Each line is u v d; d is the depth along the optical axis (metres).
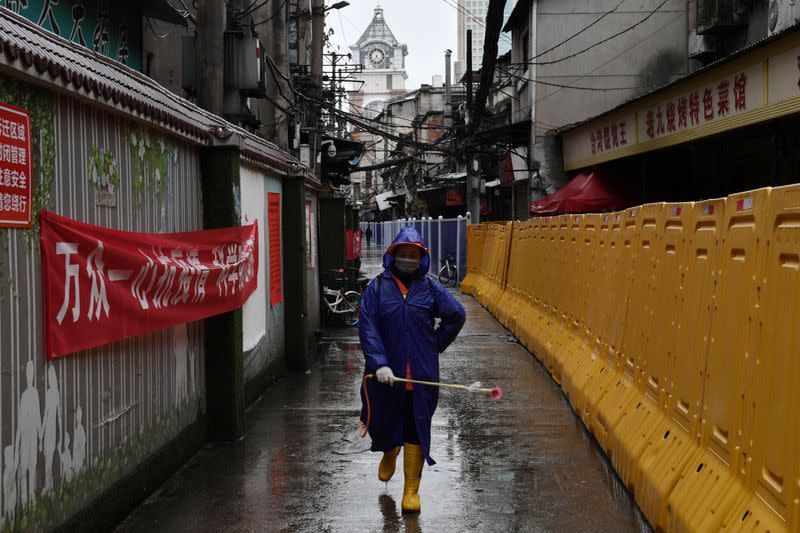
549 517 4.81
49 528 3.77
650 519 4.61
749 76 11.71
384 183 72.12
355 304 15.30
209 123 6.71
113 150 4.68
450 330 5.10
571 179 22.75
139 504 5.01
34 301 3.62
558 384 9.03
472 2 107.50
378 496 5.21
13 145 3.41
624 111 17.03
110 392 4.57
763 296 3.36
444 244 27.91
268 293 8.96
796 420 2.91
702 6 17.22
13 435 3.43
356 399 8.36
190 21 14.12
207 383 6.60
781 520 3.01
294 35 25.00
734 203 3.94
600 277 7.90
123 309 4.51
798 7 13.48
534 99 22.86
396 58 181.00
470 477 5.62
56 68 3.58
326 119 28.72
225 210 6.66
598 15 22.73
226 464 5.95
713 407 4.00
